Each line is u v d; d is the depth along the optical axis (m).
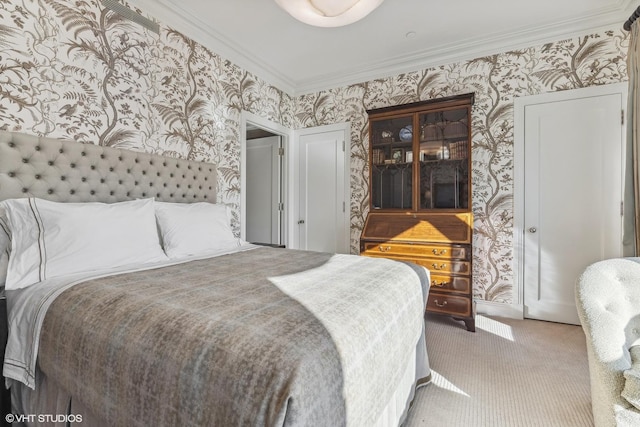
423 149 3.03
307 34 2.81
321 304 1.05
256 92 3.42
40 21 1.77
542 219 2.79
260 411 0.65
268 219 4.11
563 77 2.69
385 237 2.94
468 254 2.59
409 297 1.40
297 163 4.03
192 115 2.70
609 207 2.57
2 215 1.53
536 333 2.54
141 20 2.29
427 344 2.35
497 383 1.82
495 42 2.87
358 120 3.63
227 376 0.72
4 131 1.63
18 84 1.70
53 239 1.50
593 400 1.24
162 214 2.14
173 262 1.81
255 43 2.97
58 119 1.86
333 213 3.79
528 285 2.85
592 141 2.61
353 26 2.67
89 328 1.01
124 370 0.89
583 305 1.26
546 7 2.41
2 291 1.42
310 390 0.68
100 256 1.60
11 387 1.32
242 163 3.23
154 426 0.81
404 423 1.46
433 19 2.57
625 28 2.23
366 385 0.90
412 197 3.05
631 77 2.14
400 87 3.39
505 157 2.90
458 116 2.91
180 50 2.59
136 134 2.28
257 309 0.98
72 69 1.92
